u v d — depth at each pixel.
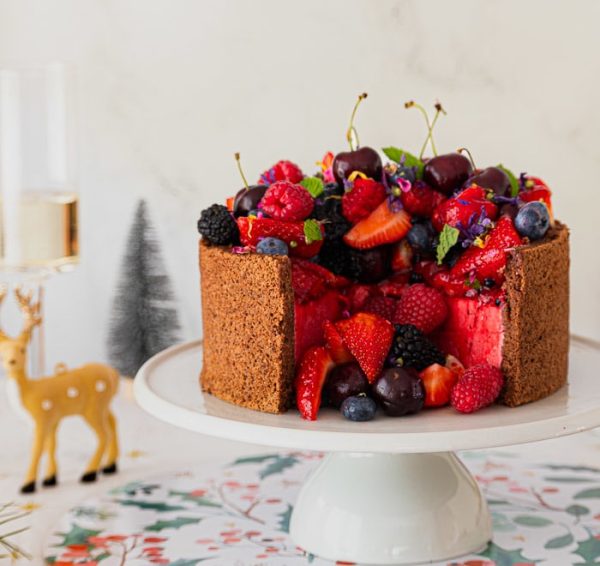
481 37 1.23
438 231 1.00
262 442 0.91
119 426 1.28
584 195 1.23
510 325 0.96
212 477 1.16
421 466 1.02
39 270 1.25
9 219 1.24
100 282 1.41
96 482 1.15
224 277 0.97
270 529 1.06
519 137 1.24
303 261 0.98
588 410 0.94
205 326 1.01
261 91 1.31
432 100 1.26
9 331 1.45
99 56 1.37
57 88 1.24
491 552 1.01
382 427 0.92
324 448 0.90
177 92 1.34
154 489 1.13
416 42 1.25
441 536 1.00
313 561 1.01
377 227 1.00
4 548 1.03
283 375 0.96
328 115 1.29
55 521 1.07
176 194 1.36
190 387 1.01
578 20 1.20
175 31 1.33
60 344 1.43
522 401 0.96
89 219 1.40
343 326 0.96
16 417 1.31
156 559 1.01
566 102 1.22
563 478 1.14
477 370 0.95
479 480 1.14
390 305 1.00
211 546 1.03
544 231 0.98
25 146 1.23
